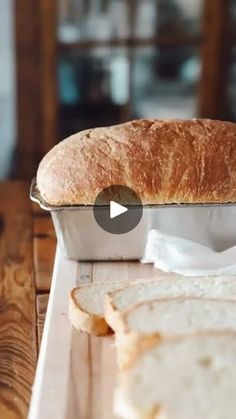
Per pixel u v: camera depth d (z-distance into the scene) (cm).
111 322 57
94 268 77
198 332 50
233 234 77
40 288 80
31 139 221
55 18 208
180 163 75
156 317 55
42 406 51
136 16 213
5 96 219
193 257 75
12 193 129
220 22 212
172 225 76
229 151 76
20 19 207
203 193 74
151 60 219
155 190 74
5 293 78
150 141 76
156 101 223
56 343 59
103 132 79
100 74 218
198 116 223
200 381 44
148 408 42
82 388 53
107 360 57
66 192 74
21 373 60
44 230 104
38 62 212
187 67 219
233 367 46
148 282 66
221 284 65
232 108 224
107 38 214
